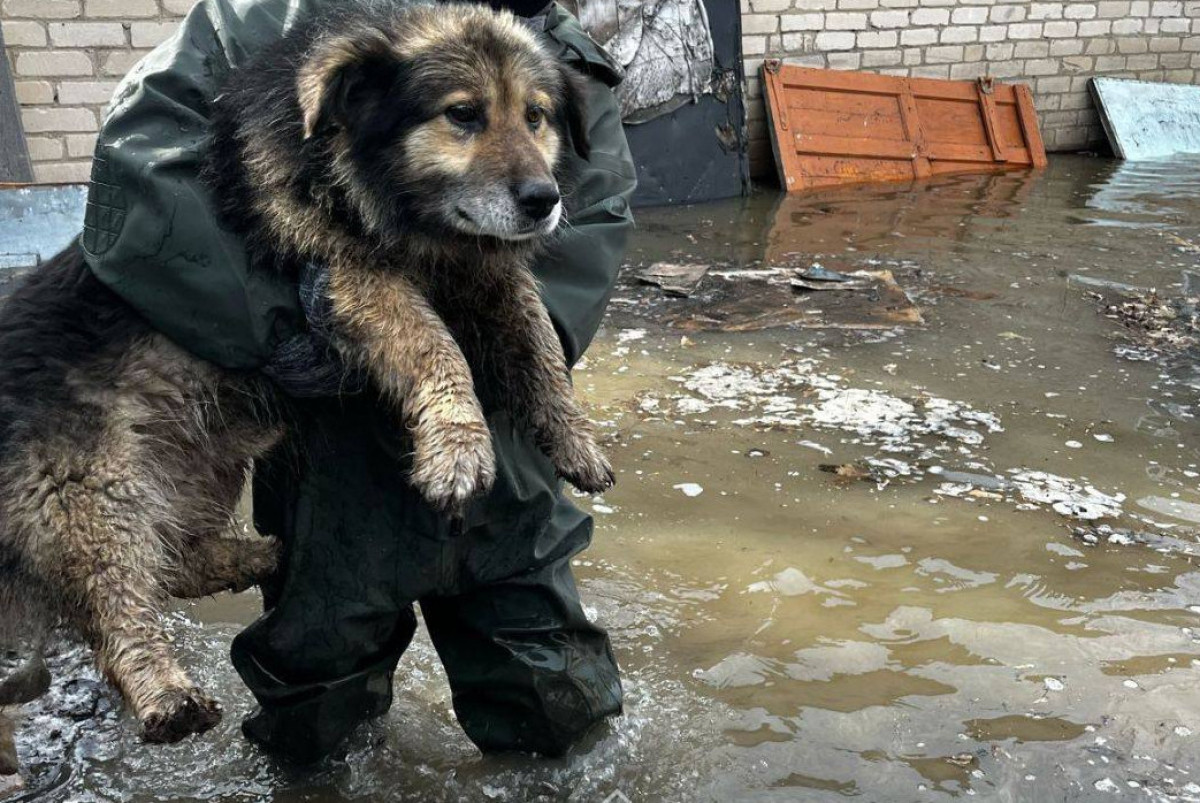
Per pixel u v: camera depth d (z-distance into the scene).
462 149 2.78
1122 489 4.73
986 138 12.56
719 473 4.84
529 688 2.91
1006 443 5.17
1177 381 6.00
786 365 6.17
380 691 3.02
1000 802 2.92
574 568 4.09
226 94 2.65
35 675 3.40
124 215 2.48
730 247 8.88
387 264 2.79
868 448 5.11
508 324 2.92
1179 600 3.90
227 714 3.33
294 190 2.63
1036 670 3.50
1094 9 13.12
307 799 2.98
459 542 2.78
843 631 3.71
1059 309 7.27
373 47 2.69
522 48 2.87
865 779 3.01
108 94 8.46
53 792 3.00
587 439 2.91
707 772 3.04
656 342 6.55
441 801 2.96
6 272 4.92
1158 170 12.45
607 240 3.01
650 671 3.49
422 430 2.59
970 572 4.07
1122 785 2.99
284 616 2.82
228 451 2.92
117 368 2.75
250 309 2.54
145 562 2.85
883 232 9.43
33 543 2.75
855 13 11.90
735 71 10.82
